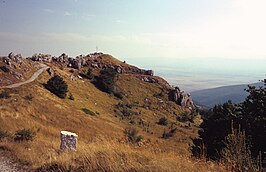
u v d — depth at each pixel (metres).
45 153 11.39
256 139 17.64
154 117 100.81
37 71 97.19
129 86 129.50
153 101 120.62
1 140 18.36
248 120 19.42
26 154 11.20
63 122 50.75
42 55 123.19
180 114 114.25
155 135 70.38
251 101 20.14
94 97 99.75
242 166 6.46
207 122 24.08
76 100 84.94
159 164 6.70
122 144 9.08
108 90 111.75
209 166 7.04
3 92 54.97
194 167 6.81
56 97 76.50
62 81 80.75
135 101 115.69
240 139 6.74
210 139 22.50
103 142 9.70
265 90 19.55
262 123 18.05
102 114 83.00
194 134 78.69
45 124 45.84
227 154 6.99
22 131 21.92
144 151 8.28
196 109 123.31
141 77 142.88
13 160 10.18
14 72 81.06
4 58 88.19
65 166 7.54
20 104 50.66
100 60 153.00
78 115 60.38
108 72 121.62
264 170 6.41
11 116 41.16
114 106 99.00
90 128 51.88
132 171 6.54
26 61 103.12
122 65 156.88
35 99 60.66
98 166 6.97
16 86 69.81
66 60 129.75
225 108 23.11
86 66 137.12
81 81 110.00
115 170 6.62
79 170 7.20
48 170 7.90
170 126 90.00
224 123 21.61
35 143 17.69
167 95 130.50
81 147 9.77
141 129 74.88
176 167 6.59
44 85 82.50
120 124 75.00
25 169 8.82
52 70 100.44
